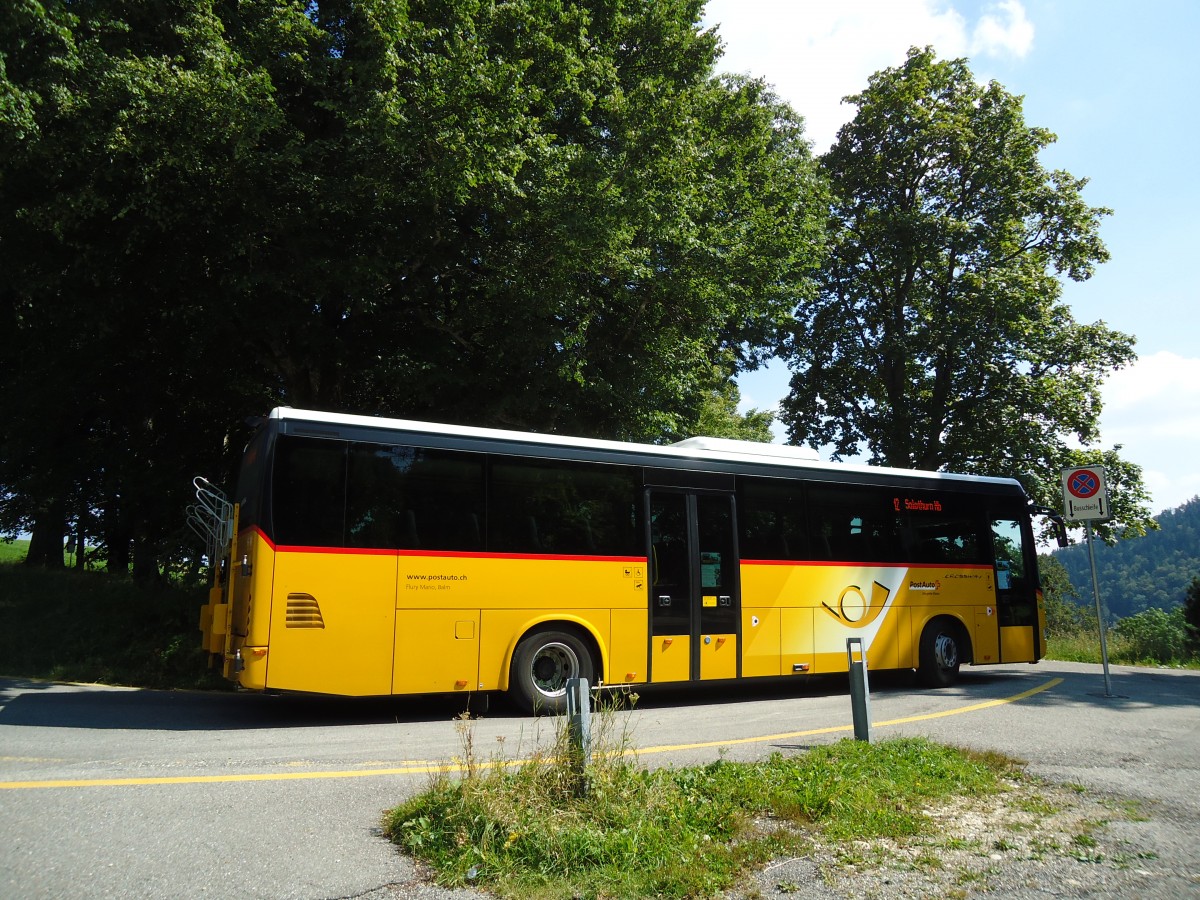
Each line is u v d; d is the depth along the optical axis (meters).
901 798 5.82
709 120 19.09
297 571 8.84
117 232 14.30
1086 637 22.92
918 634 13.32
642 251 15.32
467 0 13.73
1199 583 27.97
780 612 11.92
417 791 5.86
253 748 7.57
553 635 10.15
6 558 27.98
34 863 4.36
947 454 30.98
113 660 13.09
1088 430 30.17
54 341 16.62
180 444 18.56
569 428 16.77
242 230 13.80
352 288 14.23
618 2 16.83
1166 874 4.61
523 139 14.32
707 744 8.00
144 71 12.22
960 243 30.20
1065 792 6.28
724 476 11.80
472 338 16.64
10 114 11.59
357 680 8.98
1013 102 30.67
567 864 4.37
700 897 4.14
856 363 32.03
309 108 15.11
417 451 9.70
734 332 25.78
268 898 4.01
